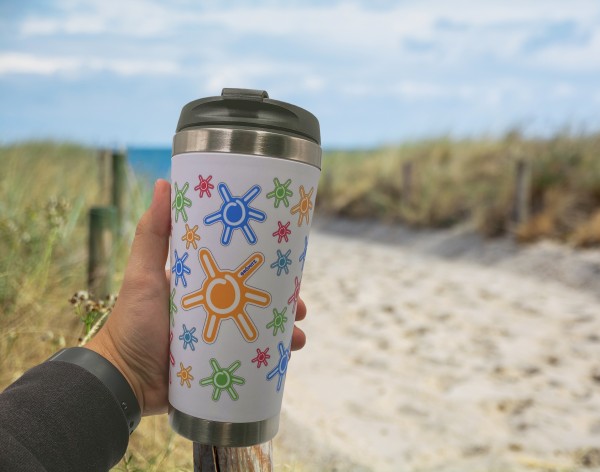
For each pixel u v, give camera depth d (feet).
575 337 14.44
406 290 19.40
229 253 2.55
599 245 22.12
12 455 2.38
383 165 37.96
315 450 8.08
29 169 15.57
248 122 2.52
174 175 2.73
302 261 2.74
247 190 2.52
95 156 18.76
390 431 9.21
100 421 2.74
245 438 2.67
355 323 15.48
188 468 5.84
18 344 7.35
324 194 39.99
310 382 11.09
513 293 19.10
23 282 8.39
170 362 2.82
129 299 3.09
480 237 26.61
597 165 27.43
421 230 30.27
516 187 25.52
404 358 12.86
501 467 8.17
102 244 8.88
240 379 2.63
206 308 2.60
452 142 37.45
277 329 2.67
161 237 3.17
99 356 2.92
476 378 11.73
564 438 9.15
